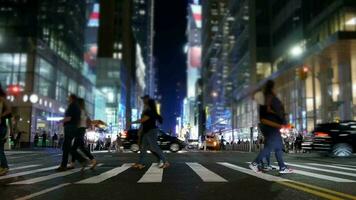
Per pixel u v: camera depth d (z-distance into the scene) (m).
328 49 37.66
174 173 9.92
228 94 95.88
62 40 56.31
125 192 6.77
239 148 47.88
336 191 6.86
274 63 65.50
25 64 44.91
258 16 68.88
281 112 9.66
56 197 6.30
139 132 11.37
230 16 94.62
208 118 117.25
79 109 10.97
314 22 47.44
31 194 6.63
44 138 43.88
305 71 32.72
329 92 44.53
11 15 45.88
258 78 67.12
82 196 6.38
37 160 15.91
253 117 66.19
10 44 45.31
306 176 9.25
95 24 110.50
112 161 14.99
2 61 45.00
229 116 92.81
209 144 47.78
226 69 100.88
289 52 57.09
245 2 75.12
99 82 95.25
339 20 40.72
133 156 19.95
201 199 6.04
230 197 6.20
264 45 67.94
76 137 10.94
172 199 6.05
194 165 12.72
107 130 49.19
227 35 100.00
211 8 140.25
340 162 15.20
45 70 48.81
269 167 10.38
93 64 95.94
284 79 53.69
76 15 65.44
